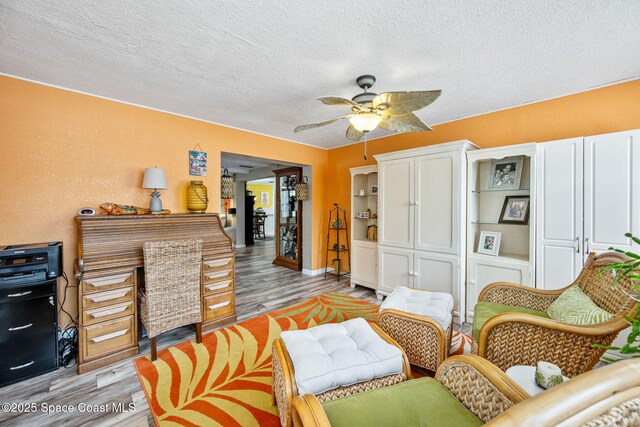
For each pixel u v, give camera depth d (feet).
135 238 7.59
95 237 7.04
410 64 6.63
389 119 6.77
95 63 6.58
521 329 4.65
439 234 9.70
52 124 7.68
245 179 25.57
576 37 5.56
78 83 7.64
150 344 7.56
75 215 8.02
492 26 5.20
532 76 7.29
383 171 11.43
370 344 4.77
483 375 3.18
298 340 4.88
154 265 6.95
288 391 3.87
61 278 7.75
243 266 18.43
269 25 5.17
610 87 7.75
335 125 11.64
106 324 6.81
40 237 7.50
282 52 6.11
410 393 3.50
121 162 8.86
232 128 11.84
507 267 8.42
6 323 5.97
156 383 6.05
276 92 8.28
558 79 7.47
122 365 6.75
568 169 7.45
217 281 8.84
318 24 5.14
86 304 6.54
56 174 7.75
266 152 13.24
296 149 14.80
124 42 5.73
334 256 16.44
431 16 4.91
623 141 6.72
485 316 5.78
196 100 8.90
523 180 9.02
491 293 6.94
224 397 5.60
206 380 6.16
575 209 7.34
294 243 17.89
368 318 9.63
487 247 9.34
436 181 9.75
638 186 6.54
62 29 5.27
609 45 5.85
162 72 7.04
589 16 4.91
